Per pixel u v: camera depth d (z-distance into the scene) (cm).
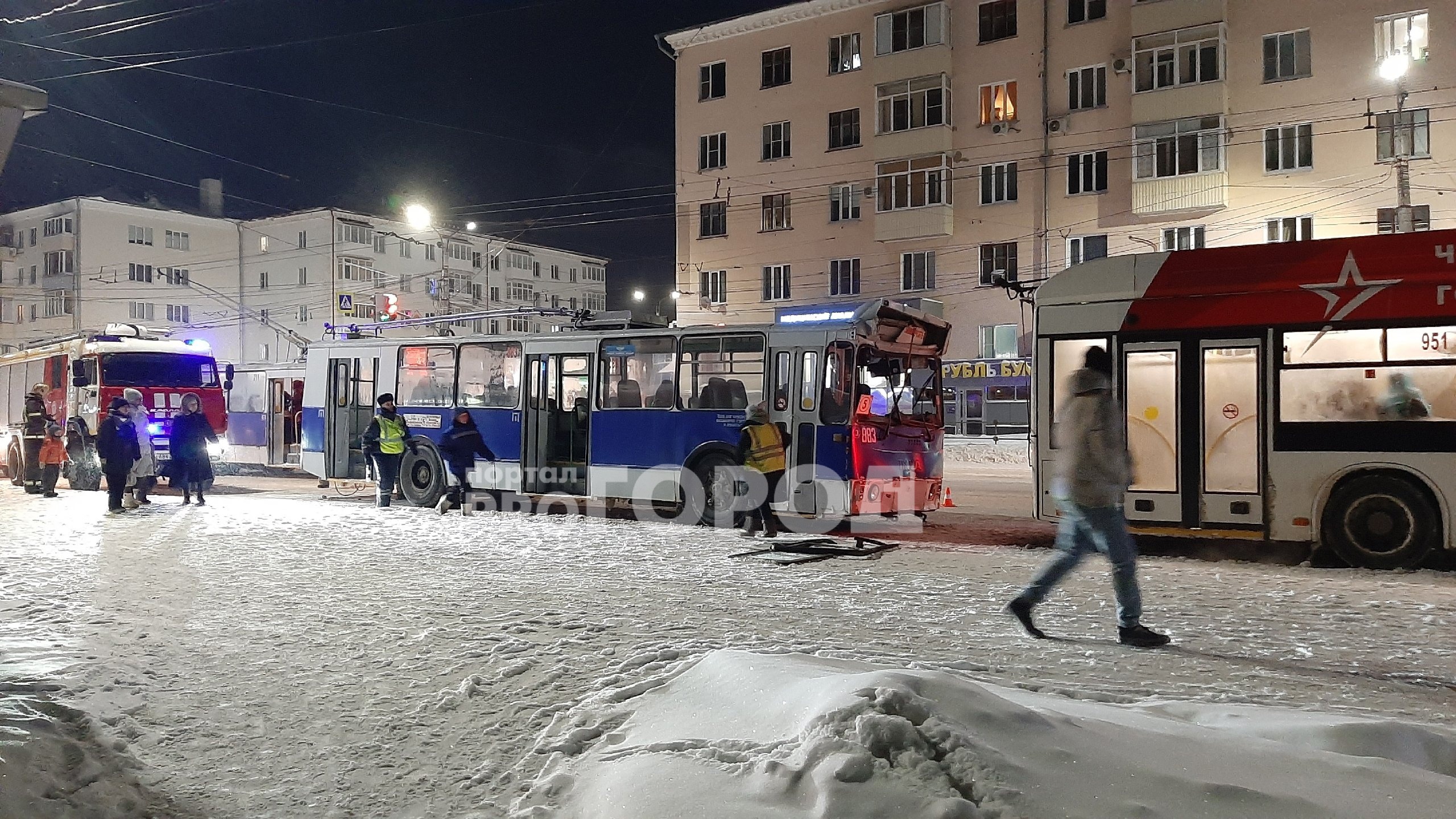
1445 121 2872
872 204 3784
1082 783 316
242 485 2214
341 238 5766
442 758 431
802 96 3919
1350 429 1004
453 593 803
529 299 7100
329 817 375
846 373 1243
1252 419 1049
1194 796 310
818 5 3838
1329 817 299
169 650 607
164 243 5891
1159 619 727
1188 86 3180
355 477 1734
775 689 424
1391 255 1003
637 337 1423
